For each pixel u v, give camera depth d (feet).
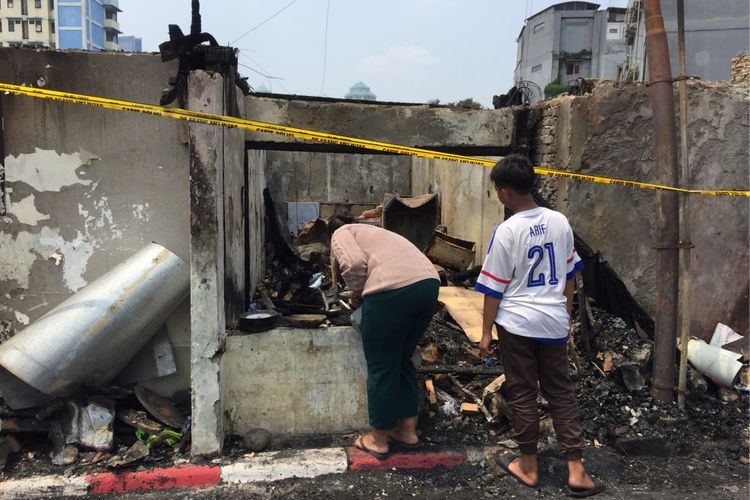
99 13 185.26
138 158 11.50
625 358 12.97
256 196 21.27
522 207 9.65
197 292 10.39
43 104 11.14
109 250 11.63
